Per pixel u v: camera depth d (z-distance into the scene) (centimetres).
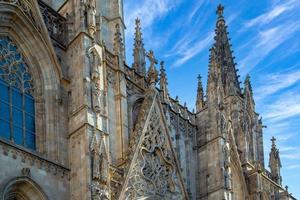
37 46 5169
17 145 4556
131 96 6225
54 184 4750
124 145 5700
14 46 5047
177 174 6106
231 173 7144
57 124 5041
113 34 6806
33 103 5038
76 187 4797
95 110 5038
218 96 7000
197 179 6750
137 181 5562
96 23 5503
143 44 6912
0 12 4925
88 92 5081
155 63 6400
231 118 8175
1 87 4800
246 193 7375
